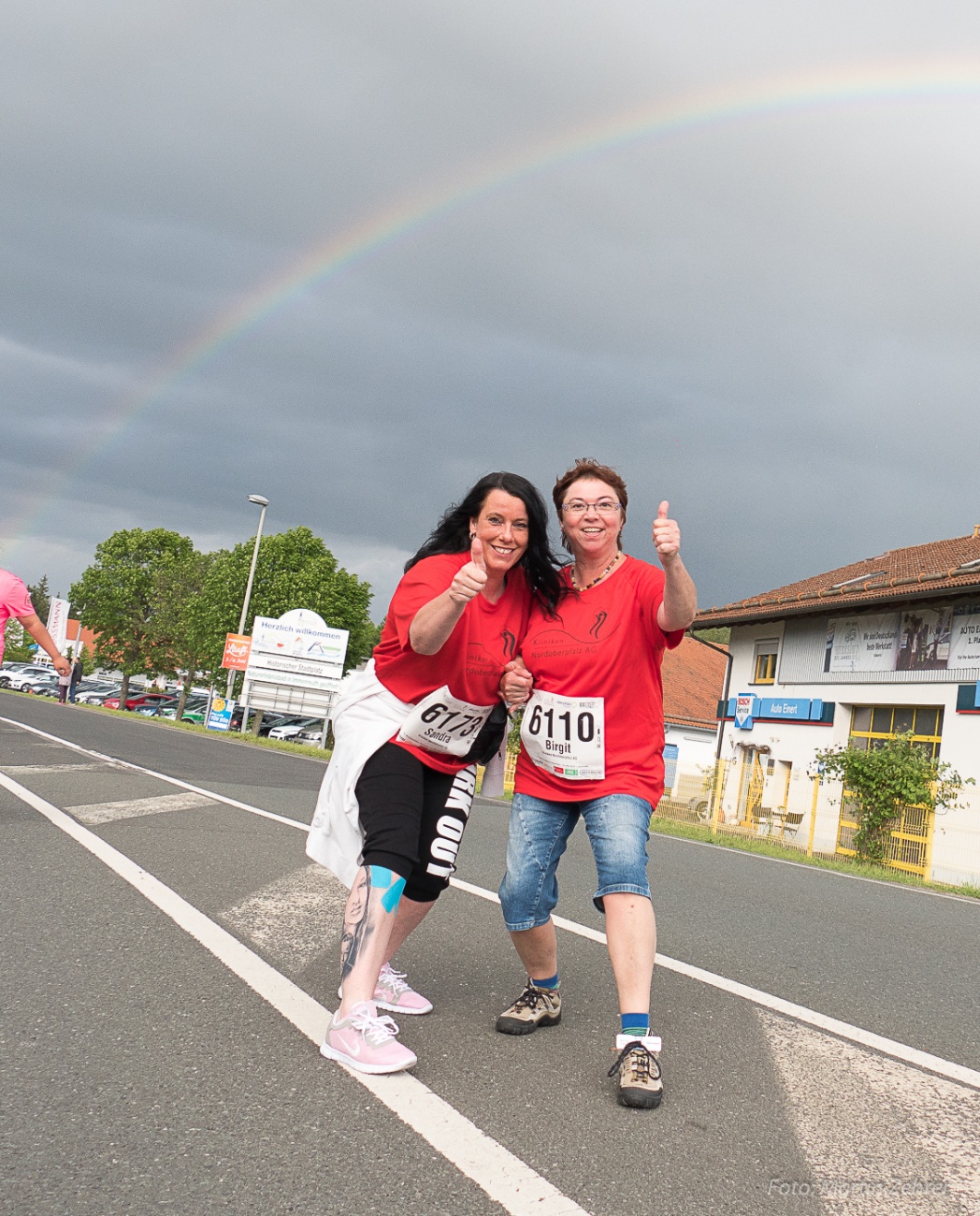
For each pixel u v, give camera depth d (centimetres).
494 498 336
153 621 6328
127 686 6319
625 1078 306
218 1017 351
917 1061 381
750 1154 276
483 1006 401
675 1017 412
